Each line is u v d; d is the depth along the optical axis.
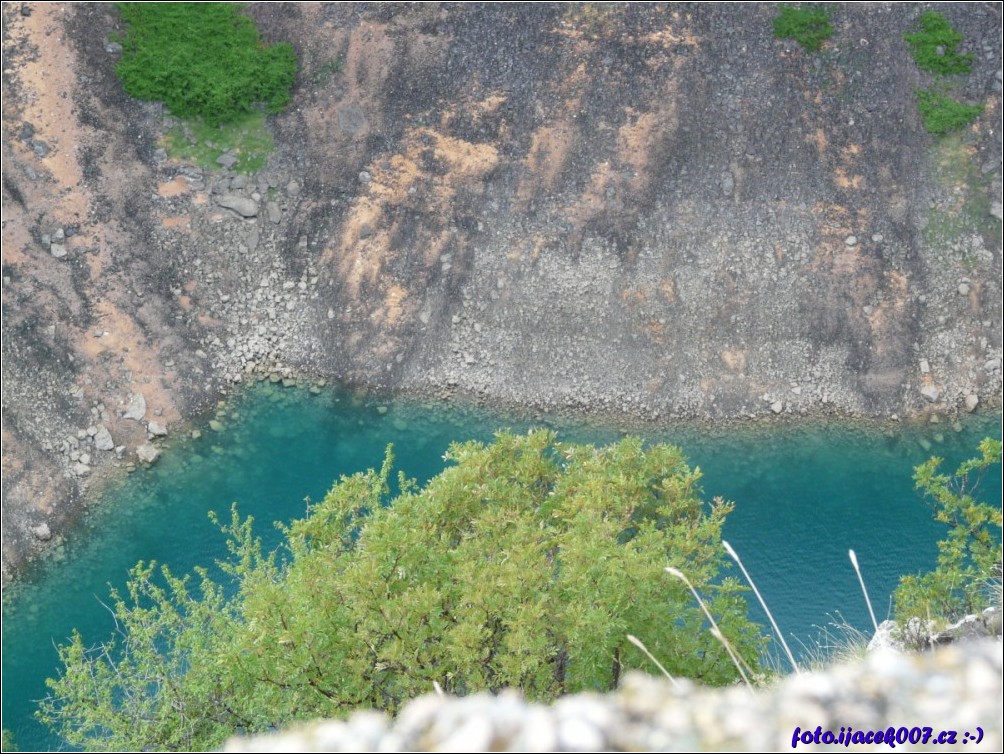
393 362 55.94
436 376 55.69
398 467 51.50
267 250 57.97
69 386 52.78
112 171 56.78
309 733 10.33
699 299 56.66
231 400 54.56
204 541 47.62
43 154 55.75
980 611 18.12
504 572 21.28
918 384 55.03
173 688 23.50
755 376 55.41
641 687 10.36
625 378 55.41
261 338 56.38
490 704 10.00
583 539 22.59
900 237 57.50
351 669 21.45
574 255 57.38
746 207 57.78
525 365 55.88
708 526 24.02
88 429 52.03
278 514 48.62
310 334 56.62
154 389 53.78
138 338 54.59
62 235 54.97
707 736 9.72
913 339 56.00
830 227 57.66
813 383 55.22
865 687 10.22
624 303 56.62
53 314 53.72
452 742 9.52
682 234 57.50
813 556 45.22
